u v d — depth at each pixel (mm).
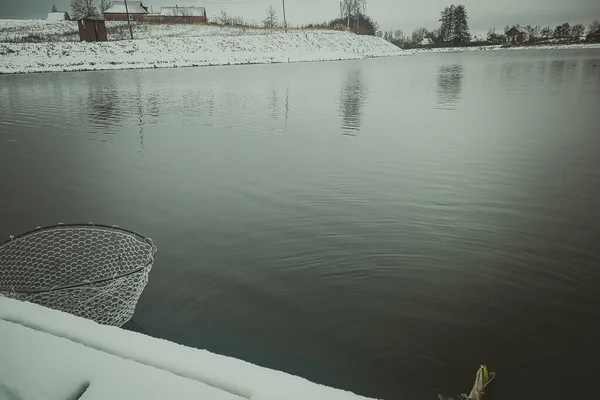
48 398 1561
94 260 5012
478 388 2000
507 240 5730
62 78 30938
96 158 10422
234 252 5457
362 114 15719
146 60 44688
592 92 18234
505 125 13109
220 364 1662
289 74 32312
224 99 20141
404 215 6645
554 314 4137
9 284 4254
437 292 4539
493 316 4105
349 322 4031
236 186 8195
